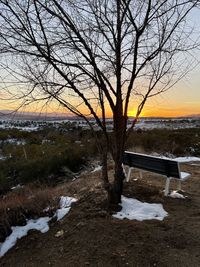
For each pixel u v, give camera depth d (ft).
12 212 16.56
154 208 16.20
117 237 13.08
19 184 33.73
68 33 14.49
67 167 35.40
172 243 12.69
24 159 41.57
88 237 13.32
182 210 16.34
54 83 14.66
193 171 29.09
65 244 13.28
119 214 15.40
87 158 38.22
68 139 63.16
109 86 15.80
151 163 20.17
